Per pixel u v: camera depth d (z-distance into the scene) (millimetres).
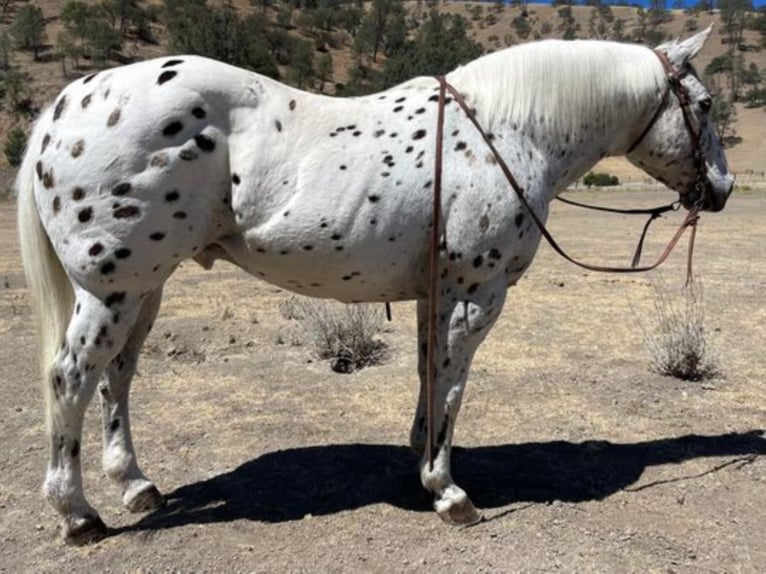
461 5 177750
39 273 3293
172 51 78750
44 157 3121
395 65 69875
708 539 3543
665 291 9422
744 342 7059
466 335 3457
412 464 4375
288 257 3270
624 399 5516
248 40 80125
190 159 3074
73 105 3145
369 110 3385
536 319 7922
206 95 3105
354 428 4930
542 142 3578
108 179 3023
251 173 3141
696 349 5984
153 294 3621
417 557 3361
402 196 3246
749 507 3881
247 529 3621
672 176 4070
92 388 3244
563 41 3715
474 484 4125
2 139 57094
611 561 3338
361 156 3236
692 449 4633
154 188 3049
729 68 110750
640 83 3746
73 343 3170
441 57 69125
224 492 4023
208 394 5539
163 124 3031
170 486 4102
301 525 3660
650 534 3584
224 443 4664
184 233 3180
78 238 3072
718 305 8602
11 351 6621
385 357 6488
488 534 3570
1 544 3486
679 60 3832
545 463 4414
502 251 3385
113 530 3596
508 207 3346
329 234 3203
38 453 4512
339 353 6352
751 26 135375
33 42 72875
